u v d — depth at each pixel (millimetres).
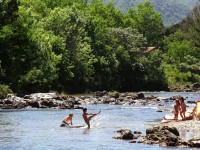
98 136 37875
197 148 30953
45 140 35719
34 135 38625
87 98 88812
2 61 90688
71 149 31516
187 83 170125
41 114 57875
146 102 82312
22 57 93062
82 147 32281
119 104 78312
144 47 159375
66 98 81750
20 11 94688
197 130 40312
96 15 168375
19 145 33312
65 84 118875
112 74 143625
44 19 121688
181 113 47625
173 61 190125
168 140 32906
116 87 142375
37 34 98500
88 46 126562
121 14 187250
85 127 44344
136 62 150250
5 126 45031
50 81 102812
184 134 37719
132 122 49219
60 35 121438
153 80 153875
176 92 139750
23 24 92875
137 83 150500
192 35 174250
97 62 136000
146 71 152500
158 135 34656
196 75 176750
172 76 172375
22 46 92688
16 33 90750
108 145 32812
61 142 34656
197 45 174125
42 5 129875
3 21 90750
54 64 105375
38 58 98812
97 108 68688
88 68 125438
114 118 53750
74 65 122000
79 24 131875
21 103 69000
